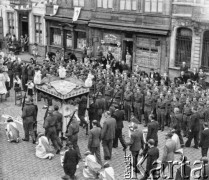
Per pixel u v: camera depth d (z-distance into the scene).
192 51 30.23
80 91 20.58
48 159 18.62
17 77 26.80
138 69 30.94
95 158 17.19
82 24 37.56
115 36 35.19
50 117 18.70
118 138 21.02
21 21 44.94
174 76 31.55
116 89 24.50
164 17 31.28
